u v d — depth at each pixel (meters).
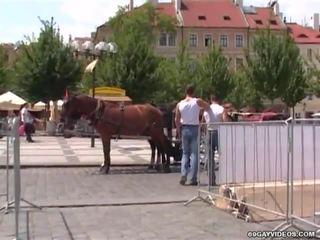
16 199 7.87
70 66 51.69
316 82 61.50
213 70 69.62
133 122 16.67
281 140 9.33
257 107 63.12
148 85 51.56
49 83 51.56
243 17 106.44
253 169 10.05
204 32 103.62
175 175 16.16
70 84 51.88
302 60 61.91
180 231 8.29
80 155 22.91
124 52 50.94
